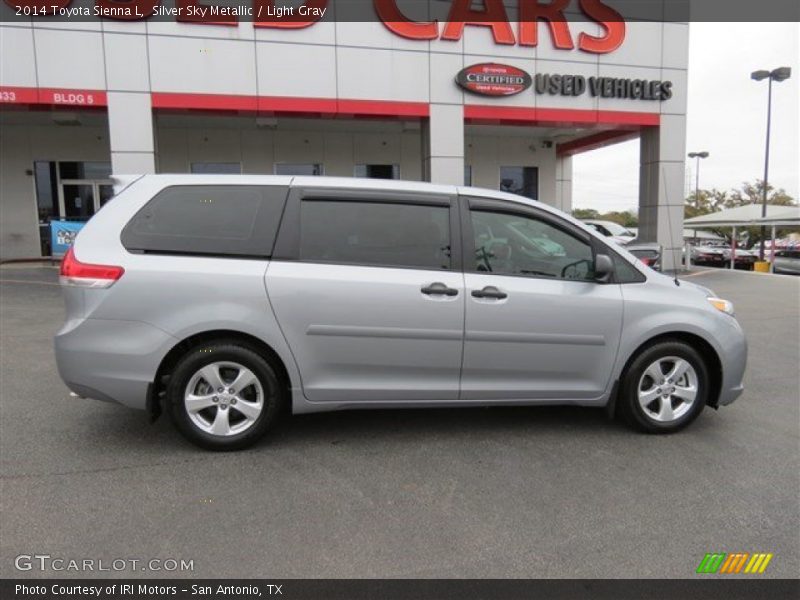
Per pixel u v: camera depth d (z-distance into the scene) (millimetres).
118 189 4141
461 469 3918
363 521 3260
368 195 4254
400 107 13891
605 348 4430
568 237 4508
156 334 3914
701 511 3410
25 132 16969
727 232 47188
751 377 6289
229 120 16625
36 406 4980
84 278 3885
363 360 4156
